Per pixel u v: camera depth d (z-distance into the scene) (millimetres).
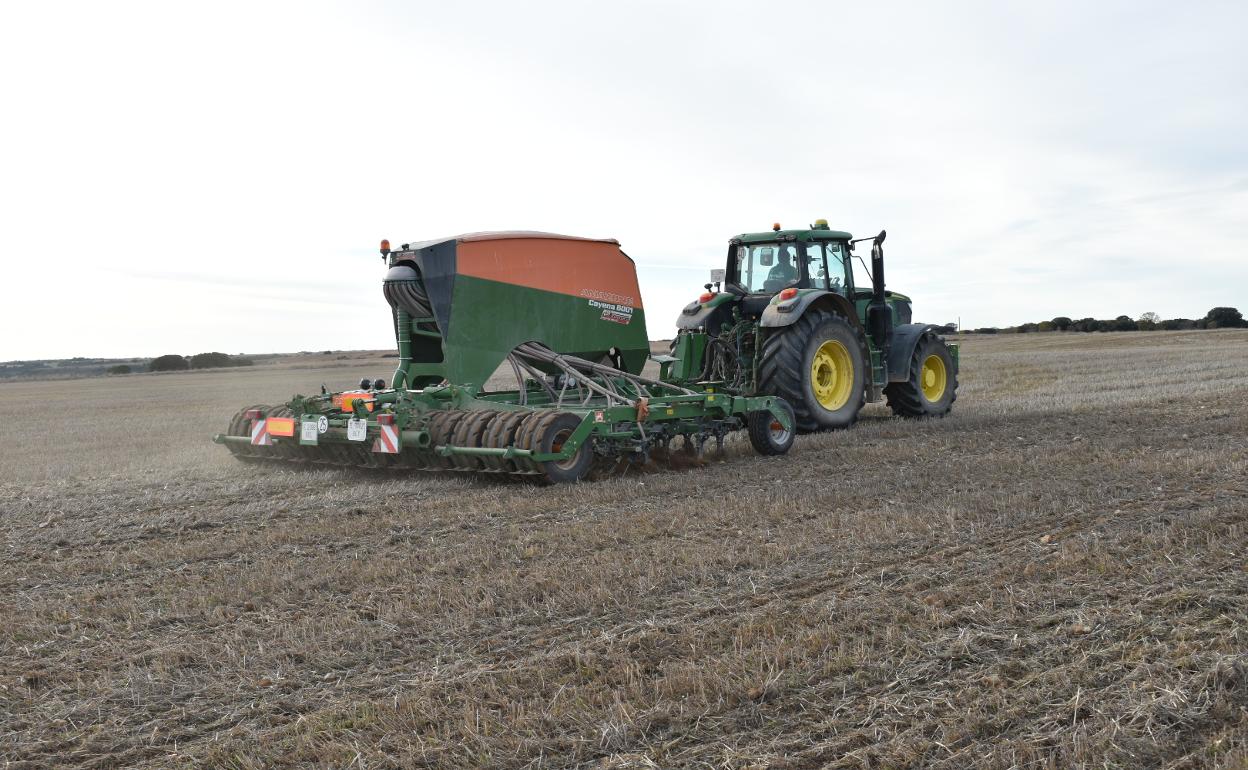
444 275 9055
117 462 11758
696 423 9633
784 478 8430
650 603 4652
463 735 3273
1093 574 4770
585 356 10266
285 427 9414
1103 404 14500
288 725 3428
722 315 11992
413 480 8773
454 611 4625
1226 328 57812
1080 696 3369
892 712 3328
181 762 3223
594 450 8641
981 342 48812
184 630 4559
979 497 6789
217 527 7078
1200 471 7594
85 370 74062
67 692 3844
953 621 4160
